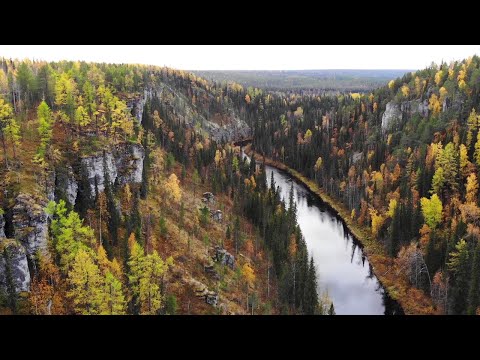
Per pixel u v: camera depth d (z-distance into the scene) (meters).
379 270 107.06
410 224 109.69
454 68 184.88
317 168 190.38
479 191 108.75
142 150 114.50
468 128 135.50
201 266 93.94
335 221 145.62
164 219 103.06
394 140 166.88
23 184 75.25
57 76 123.56
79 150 97.19
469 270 82.94
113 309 63.47
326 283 102.19
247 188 144.88
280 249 104.12
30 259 67.75
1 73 124.06
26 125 98.44
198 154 165.25
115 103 121.00
